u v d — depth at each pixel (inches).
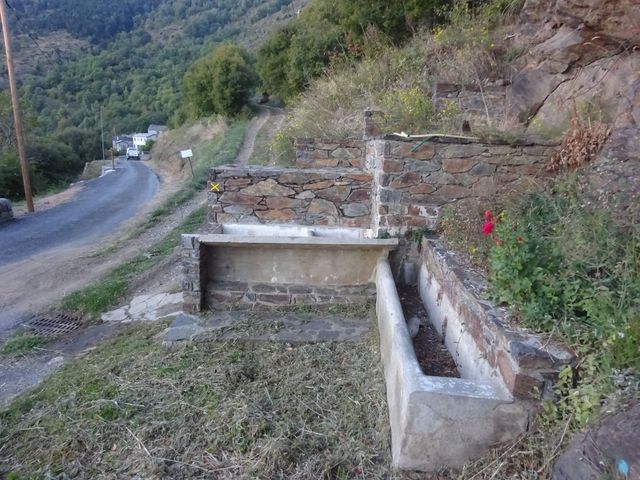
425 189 139.3
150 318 164.7
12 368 134.9
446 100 213.0
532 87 188.2
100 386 106.2
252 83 996.6
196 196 441.7
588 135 127.0
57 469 79.9
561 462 60.4
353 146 230.2
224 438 84.4
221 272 142.8
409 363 80.1
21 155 437.7
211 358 114.0
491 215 113.8
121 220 391.9
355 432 85.8
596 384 63.5
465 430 71.1
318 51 541.0
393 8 361.4
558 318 74.6
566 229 91.0
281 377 105.3
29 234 338.0
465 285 95.8
